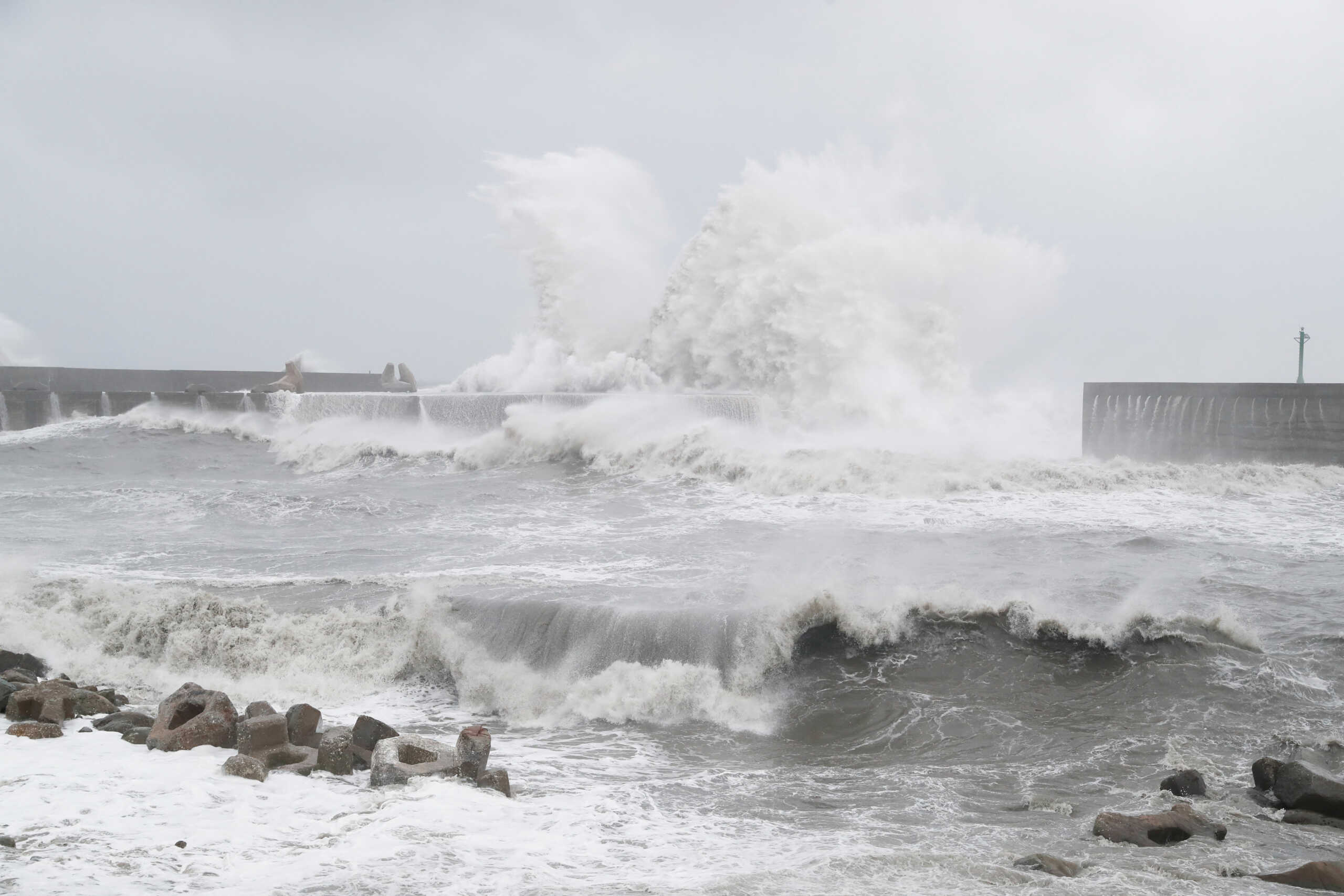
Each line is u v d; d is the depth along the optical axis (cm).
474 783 665
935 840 602
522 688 945
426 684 1012
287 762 694
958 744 814
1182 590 1139
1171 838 600
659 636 968
